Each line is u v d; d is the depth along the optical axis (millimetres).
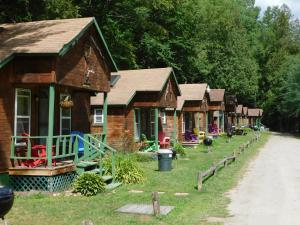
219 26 70625
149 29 47562
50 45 15117
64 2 30500
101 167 17281
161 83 29234
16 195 14766
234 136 60312
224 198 15023
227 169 23266
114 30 42031
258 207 13578
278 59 95500
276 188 17281
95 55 19094
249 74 77625
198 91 43969
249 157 30766
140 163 25484
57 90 18578
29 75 15180
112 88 29438
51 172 14992
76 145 17156
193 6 57094
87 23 17719
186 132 42438
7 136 15367
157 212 12102
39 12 29781
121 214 12328
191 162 26250
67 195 14969
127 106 28625
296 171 22906
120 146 28031
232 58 72875
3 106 15180
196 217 12062
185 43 55656
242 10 97875
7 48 15367
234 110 71250
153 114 33656
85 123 21531
